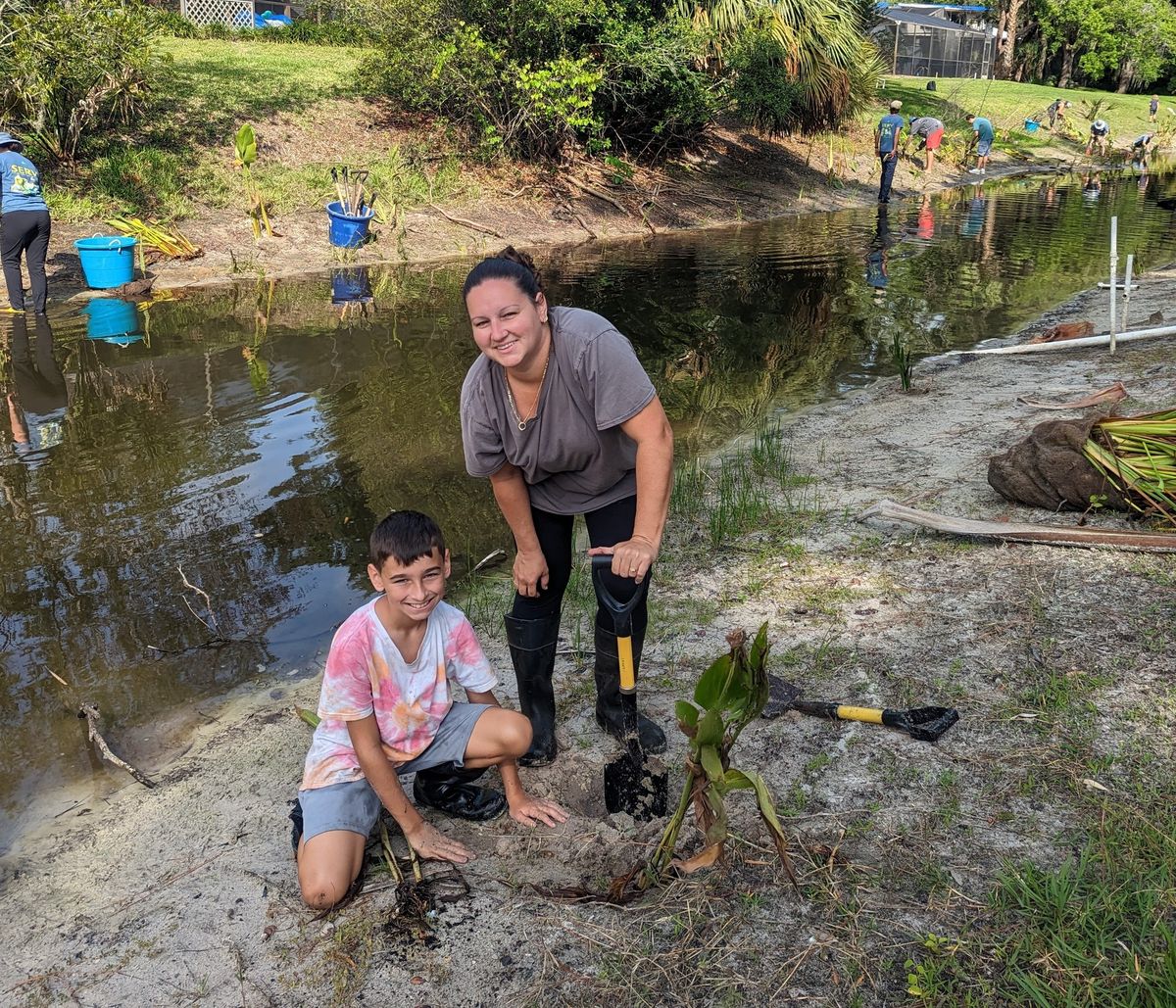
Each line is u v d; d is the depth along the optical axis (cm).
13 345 900
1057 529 466
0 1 1294
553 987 245
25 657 425
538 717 339
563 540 331
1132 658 367
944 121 2973
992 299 1144
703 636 419
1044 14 4709
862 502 551
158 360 859
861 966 245
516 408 294
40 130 1309
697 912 265
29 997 253
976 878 271
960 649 388
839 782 316
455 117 1809
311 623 452
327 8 2673
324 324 990
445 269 1305
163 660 422
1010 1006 230
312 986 250
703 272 1316
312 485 604
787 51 2225
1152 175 2773
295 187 1484
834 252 1498
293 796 331
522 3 1670
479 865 292
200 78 1772
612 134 1994
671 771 331
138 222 1227
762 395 799
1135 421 494
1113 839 277
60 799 336
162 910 279
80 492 591
